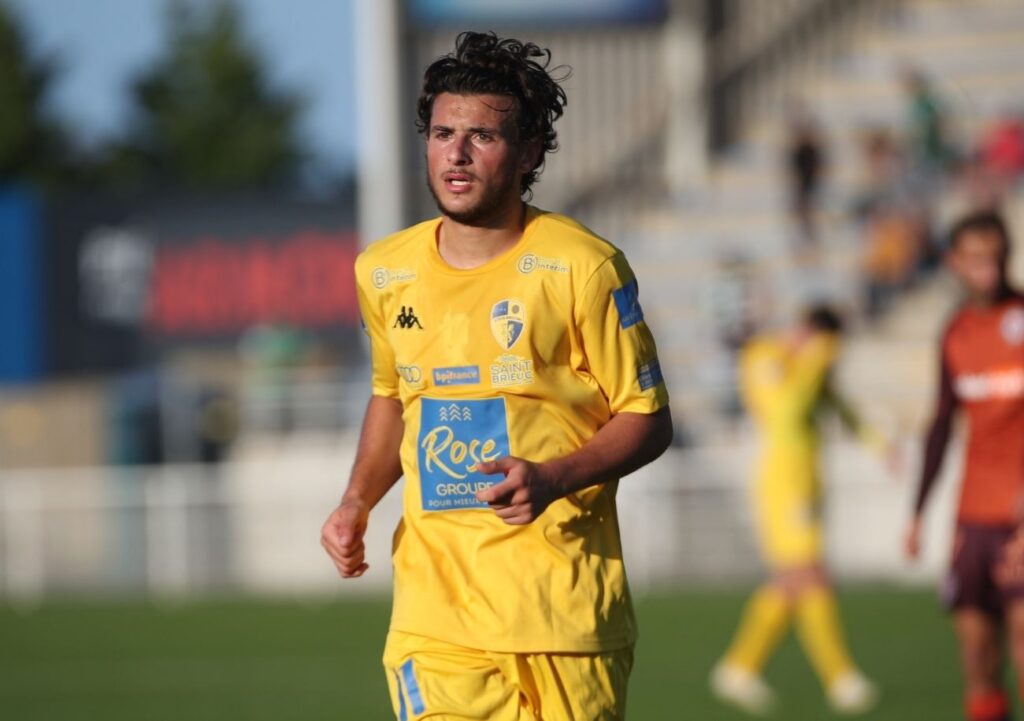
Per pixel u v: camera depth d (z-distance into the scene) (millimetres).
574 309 15664
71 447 79188
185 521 61219
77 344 92062
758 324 70250
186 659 43500
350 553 16547
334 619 51188
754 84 82250
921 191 74375
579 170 80500
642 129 80375
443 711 15680
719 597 54000
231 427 74438
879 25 82875
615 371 15859
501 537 15938
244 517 61031
